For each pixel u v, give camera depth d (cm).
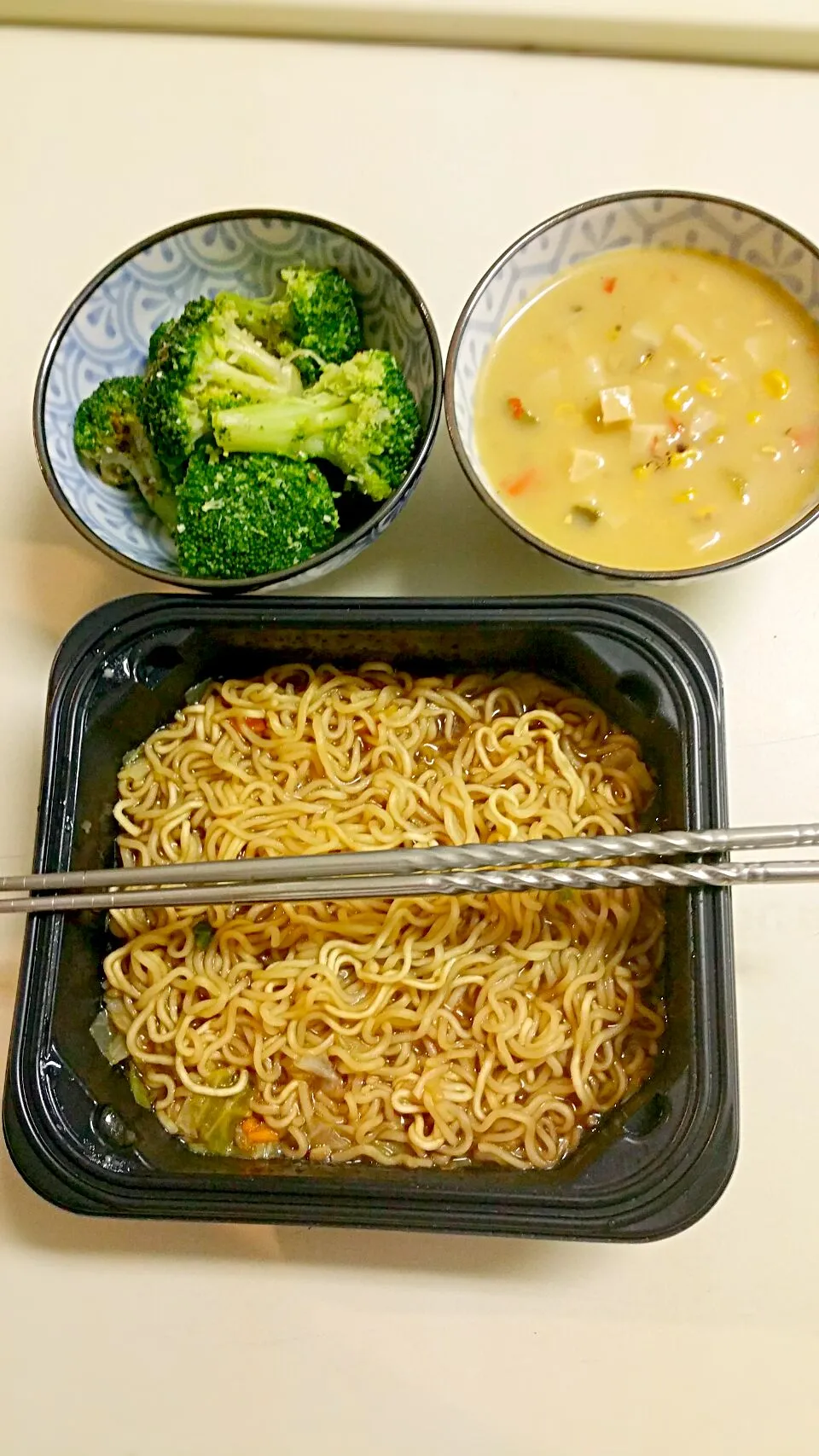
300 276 29
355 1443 26
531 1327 26
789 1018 27
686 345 28
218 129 35
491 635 27
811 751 29
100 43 36
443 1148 27
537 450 29
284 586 27
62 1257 27
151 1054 28
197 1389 26
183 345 27
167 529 30
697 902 24
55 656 28
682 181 33
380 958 28
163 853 29
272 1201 24
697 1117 24
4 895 29
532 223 33
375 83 35
